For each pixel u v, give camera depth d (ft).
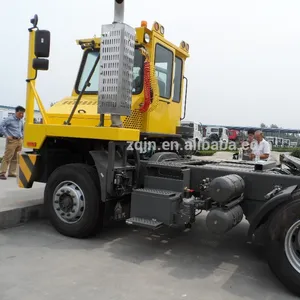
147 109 16.97
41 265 12.75
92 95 18.63
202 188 14.74
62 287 11.08
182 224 14.29
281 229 11.53
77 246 14.98
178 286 11.57
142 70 17.38
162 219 14.32
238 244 16.20
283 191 12.37
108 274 12.25
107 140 15.79
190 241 16.38
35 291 10.72
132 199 15.07
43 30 15.39
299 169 14.07
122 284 11.50
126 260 13.66
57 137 16.71
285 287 11.75
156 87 17.17
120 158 15.88
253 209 14.29
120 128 14.75
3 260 13.05
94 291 10.91
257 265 13.73
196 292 11.19
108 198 15.44
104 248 14.92
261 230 12.18
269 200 12.10
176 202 14.44
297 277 11.17
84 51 19.26
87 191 15.60
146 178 15.99
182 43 21.13
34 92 17.24
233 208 13.42
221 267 13.42
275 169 15.80
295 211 11.37
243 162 17.89
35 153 17.95
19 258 13.32
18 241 15.28
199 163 17.54
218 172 14.93
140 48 16.99
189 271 12.88
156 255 14.38
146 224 14.08
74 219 15.96
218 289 11.49
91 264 13.08
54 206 16.43
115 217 16.47
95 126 15.58
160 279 12.05
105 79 14.67
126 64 14.65
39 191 22.31
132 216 15.07
